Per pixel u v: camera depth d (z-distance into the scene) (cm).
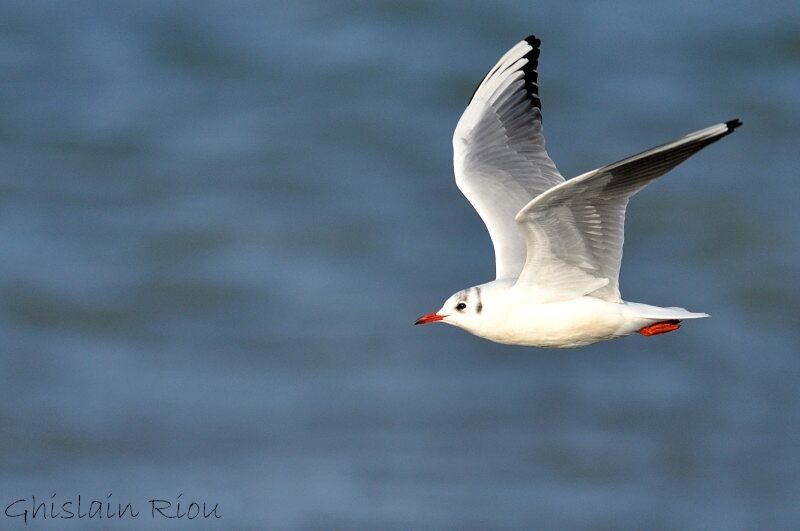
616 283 878
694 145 802
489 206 981
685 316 878
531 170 1011
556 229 845
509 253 948
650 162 802
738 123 786
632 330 895
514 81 1051
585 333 895
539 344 912
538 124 1031
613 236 852
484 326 906
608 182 808
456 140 1043
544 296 889
